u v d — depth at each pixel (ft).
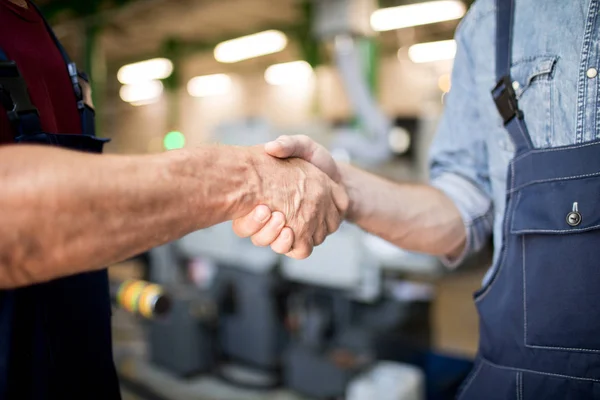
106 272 2.53
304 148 2.63
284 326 9.87
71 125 2.39
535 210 2.50
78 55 23.11
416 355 9.21
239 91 33.37
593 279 2.33
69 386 2.14
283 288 9.72
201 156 2.00
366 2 13.52
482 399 2.81
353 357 8.98
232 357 10.43
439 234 3.15
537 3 2.58
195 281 11.02
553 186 2.44
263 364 9.67
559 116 2.49
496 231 2.96
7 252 1.44
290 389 9.46
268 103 31.94
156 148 34.14
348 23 13.20
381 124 12.07
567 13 2.46
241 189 2.15
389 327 9.66
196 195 1.89
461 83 3.14
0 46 1.85
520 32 2.65
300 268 9.14
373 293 8.87
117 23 24.21
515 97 2.66
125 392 10.30
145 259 12.74
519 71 2.64
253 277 9.64
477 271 19.07
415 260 9.24
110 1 19.03
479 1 2.96
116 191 1.60
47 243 1.50
